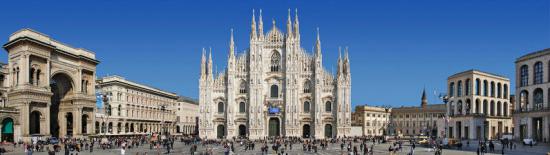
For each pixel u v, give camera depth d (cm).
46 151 8119
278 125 15200
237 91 15350
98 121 13612
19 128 9700
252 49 15175
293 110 14812
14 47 10012
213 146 11012
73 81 11231
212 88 15400
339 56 14888
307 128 15088
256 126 14925
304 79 15138
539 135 11675
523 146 9825
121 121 14888
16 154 7438
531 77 11375
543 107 10894
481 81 14112
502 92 14850
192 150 7531
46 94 10200
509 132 14738
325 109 15000
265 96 15200
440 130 16000
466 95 14162
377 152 8581
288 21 15162
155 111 17675
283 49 15250
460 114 14325
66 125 11344
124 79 15350
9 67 10200
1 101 10362
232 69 15250
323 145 9938
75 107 11162
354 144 11762
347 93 14738
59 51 10675
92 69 11844
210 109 15262
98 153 7750
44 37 10331
